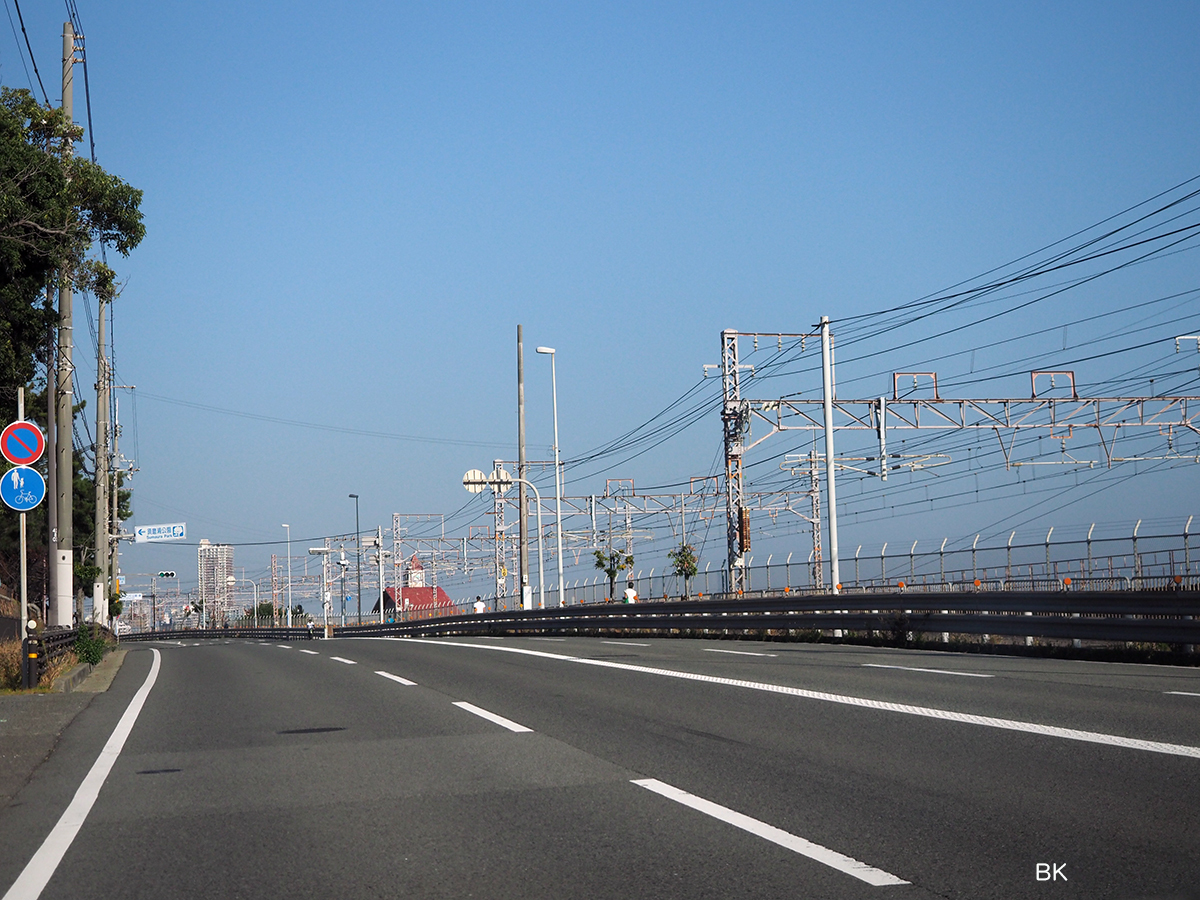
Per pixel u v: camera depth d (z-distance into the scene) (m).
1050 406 47.03
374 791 8.35
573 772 8.88
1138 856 5.92
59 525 28.69
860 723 10.95
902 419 45.88
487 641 31.91
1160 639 18.25
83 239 25.61
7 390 26.62
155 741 11.47
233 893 5.75
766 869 5.88
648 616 35.97
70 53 30.97
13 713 13.89
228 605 149.00
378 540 93.50
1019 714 11.09
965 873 5.70
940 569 38.47
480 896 5.55
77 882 6.04
